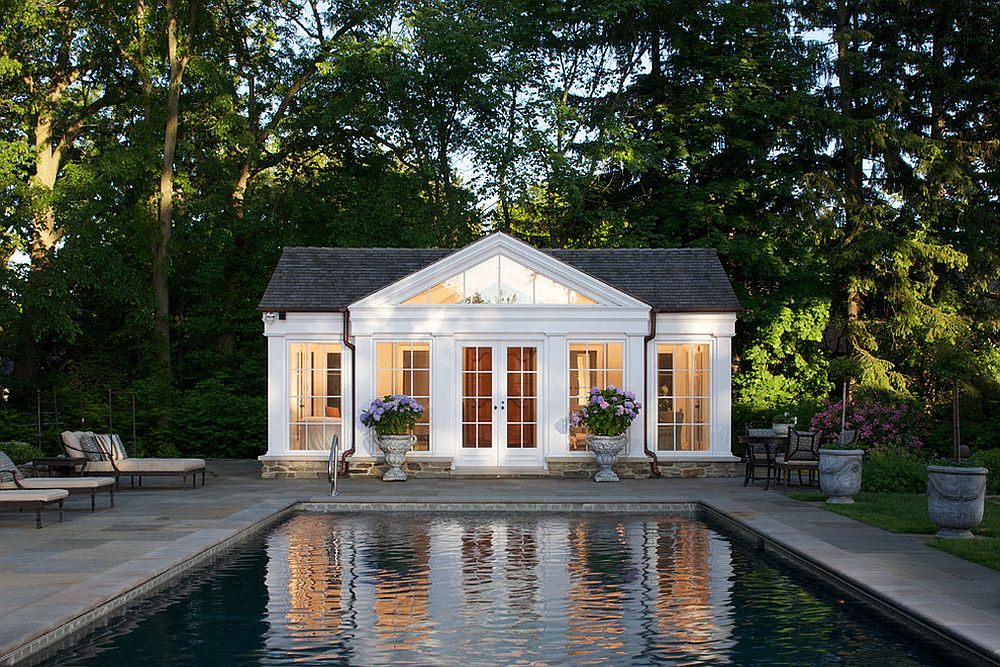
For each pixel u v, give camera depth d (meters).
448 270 20.39
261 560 11.41
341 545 12.52
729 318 20.67
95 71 30.44
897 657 7.34
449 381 20.39
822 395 27.98
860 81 29.25
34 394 28.09
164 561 10.44
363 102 30.55
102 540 12.00
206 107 30.11
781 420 21.81
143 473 18.28
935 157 26.77
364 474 20.36
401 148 31.94
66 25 28.00
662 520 15.05
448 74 29.47
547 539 13.04
